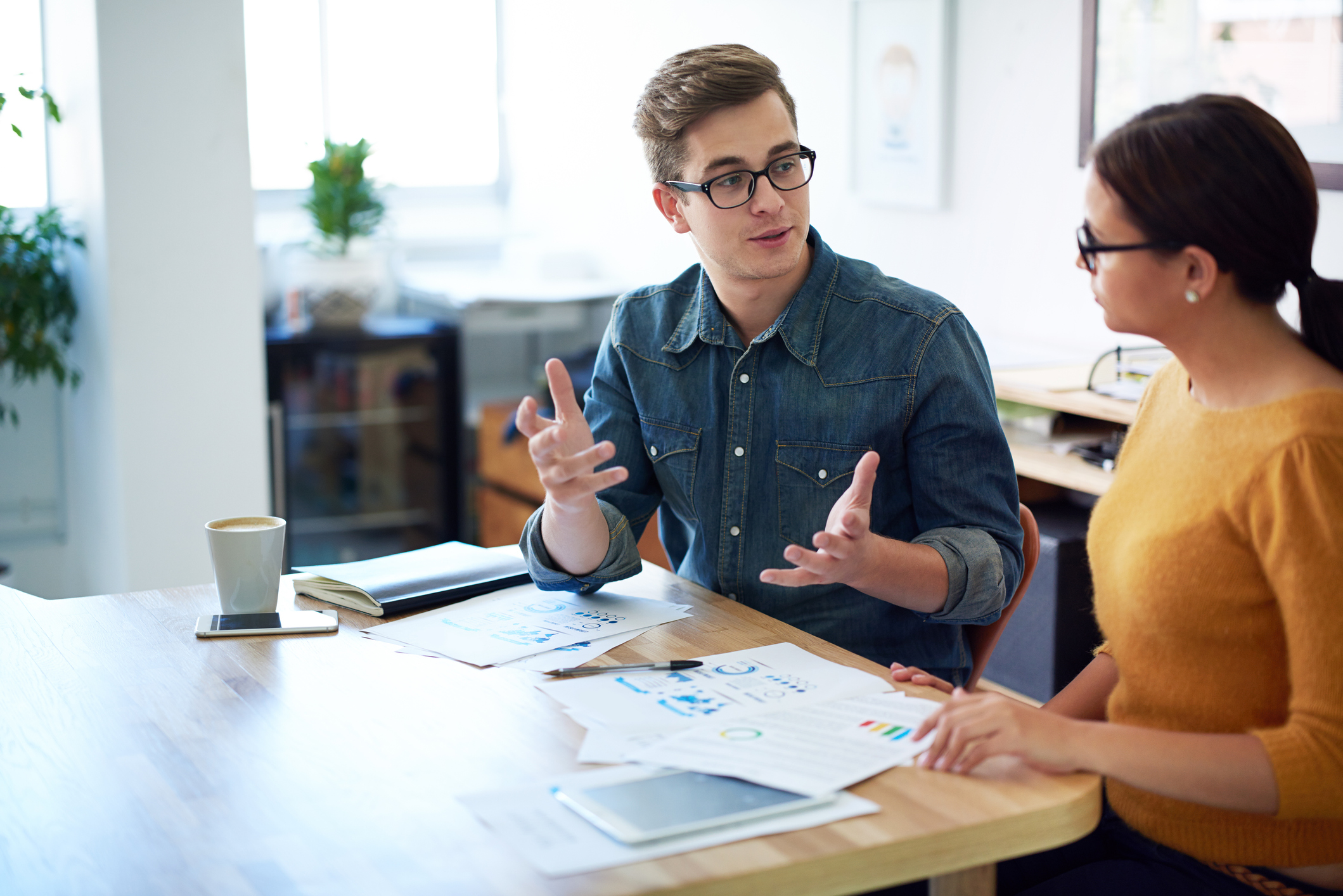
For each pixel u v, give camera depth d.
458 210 5.18
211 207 3.20
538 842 0.90
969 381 1.53
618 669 1.25
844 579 1.31
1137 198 1.06
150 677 1.25
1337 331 1.06
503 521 4.27
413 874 0.86
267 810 0.96
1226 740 1.01
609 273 4.69
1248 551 1.07
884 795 0.97
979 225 3.19
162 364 3.20
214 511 3.32
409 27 4.93
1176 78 2.63
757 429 1.61
